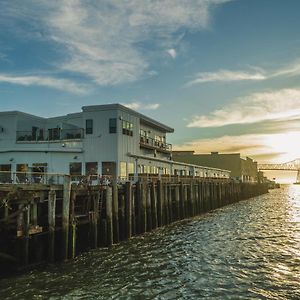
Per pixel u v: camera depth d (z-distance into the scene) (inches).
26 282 647.8
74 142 1510.8
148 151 1870.1
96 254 866.8
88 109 1503.4
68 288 623.5
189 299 581.9
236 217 1792.6
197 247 982.4
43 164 1514.5
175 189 1603.1
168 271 736.3
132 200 1146.7
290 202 3154.5
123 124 1517.0
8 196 673.6
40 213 801.6
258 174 5885.8
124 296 591.8
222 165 3932.1
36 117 1733.5
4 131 1640.0
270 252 931.3
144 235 1162.6
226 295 602.2
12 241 729.6
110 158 1455.5
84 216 911.7
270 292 619.5
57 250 827.4
